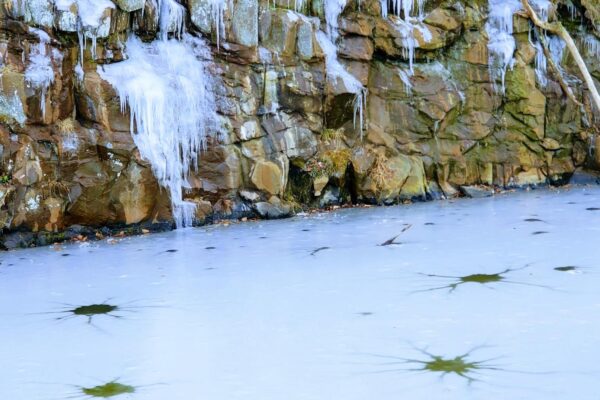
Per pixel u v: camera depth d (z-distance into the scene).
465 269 4.77
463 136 11.03
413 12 10.70
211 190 8.70
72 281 5.09
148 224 8.05
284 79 9.35
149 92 8.05
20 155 7.25
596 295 3.84
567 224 6.89
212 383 2.71
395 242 6.23
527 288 4.09
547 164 11.59
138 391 2.67
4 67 7.25
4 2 7.24
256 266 5.34
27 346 3.38
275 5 9.48
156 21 8.54
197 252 6.24
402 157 10.35
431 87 10.72
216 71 8.92
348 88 9.87
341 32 10.11
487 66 11.16
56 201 7.40
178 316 3.84
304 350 3.07
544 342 3.01
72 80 7.73
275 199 9.00
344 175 9.80
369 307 3.81
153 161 8.02
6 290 4.84
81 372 2.94
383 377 2.67
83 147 7.60
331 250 5.95
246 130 8.98
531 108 11.30
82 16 7.73
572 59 11.91
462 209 8.83
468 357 2.86
